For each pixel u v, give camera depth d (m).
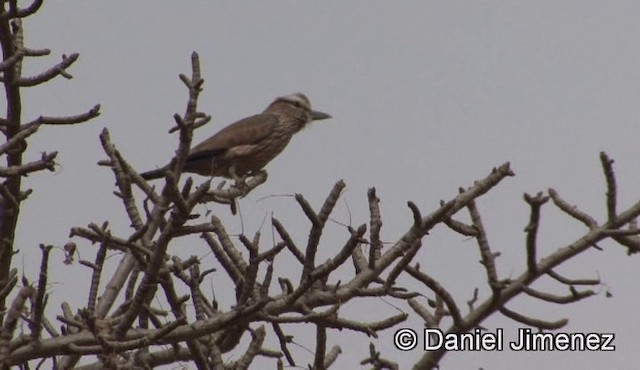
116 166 15.28
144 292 12.95
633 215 13.45
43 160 14.30
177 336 13.15
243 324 14.14
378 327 13.66
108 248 14.82
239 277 14.30
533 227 12.59
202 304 14.13
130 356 15.48
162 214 15.26
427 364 13.07
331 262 13.22
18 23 15.02
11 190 14.86
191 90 12.75
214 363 14.11
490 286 13.00
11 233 14.97
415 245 13.47
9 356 11.72
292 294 13.54
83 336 13.13
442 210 14.38
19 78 14.61
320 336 13.46
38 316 12.58
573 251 13.23
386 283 13.86
